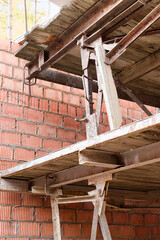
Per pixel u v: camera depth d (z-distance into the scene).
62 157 2.68
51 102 4.41
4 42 4.26
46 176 3.43
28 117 4.16
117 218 4.64
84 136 4.61
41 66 3.77
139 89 4.57
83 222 4.27
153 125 1.95
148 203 5.01
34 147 4.10
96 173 2.91
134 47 3.67
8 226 3.68
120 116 2.71
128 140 2.31
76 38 3.24
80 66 4.12
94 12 3.14
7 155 3.87
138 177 3.38
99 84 2.88
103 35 3.08
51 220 4.00
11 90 4.12
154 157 2.40
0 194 3.72
